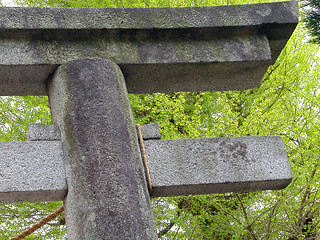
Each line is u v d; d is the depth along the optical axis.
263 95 5.96
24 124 6.04
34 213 5.75
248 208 5.73
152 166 2.42
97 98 2.40
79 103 2.38
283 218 5.45
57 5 6.98
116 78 2.53
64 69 2.51
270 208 5.21
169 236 5.69
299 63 6.92
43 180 2.19
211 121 6.28
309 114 6.07
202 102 6.59
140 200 2.14
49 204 5.63
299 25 6.87
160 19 2.69
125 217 2.04
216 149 2.57
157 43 2.70
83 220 2.04
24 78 2.60
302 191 5.69
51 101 2.58
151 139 2.54
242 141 2.64
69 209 2.15
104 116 2.34
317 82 6.48
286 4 2.85
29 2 7.00
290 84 6.73
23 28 2.49
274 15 2.79
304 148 5.80
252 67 2.81
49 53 2.54
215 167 2.50
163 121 5.98
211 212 5.82
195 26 2.71
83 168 2.17
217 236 6.01
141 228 2.05
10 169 2.20
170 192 2.43
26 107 6.19
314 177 5.47
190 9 2.75
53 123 2.53
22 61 2.48
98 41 2.63
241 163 2.55
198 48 2.73
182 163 2.47
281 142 2.69
